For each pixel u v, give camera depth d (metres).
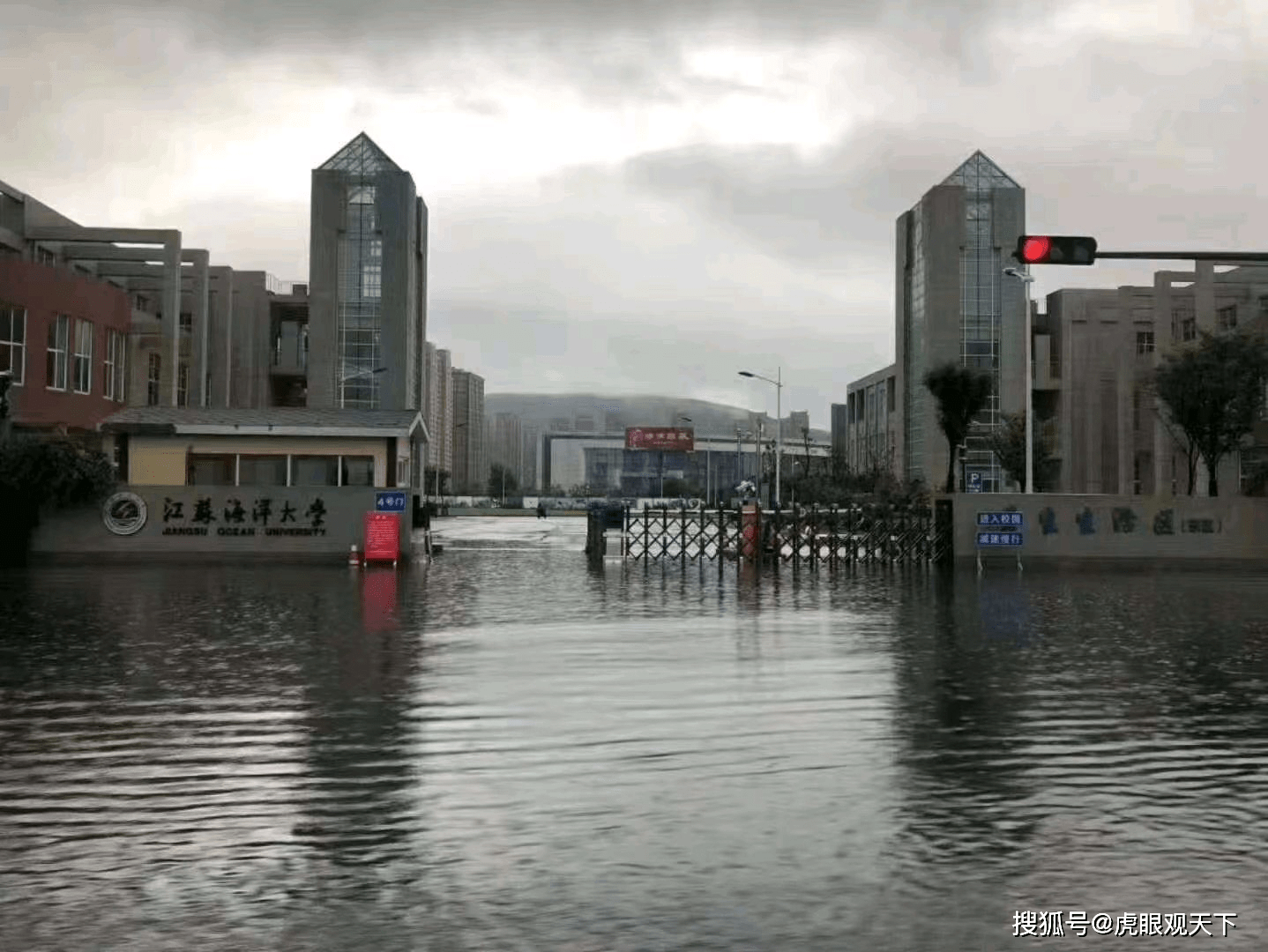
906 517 37.03
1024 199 89.81
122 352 52.94
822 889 6.09
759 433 80.56
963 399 48.44
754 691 12.14
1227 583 29.72
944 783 8.38
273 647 15.30
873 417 122.50
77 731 10.05
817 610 21.23
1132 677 13.19
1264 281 63.84
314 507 34.00
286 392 104.06
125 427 37.03
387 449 37.69
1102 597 24.81
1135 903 5.92
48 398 45.53
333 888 6.12
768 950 5.27
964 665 14.13
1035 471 65.38
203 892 6.05
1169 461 68.44
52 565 32.62
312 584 26.09
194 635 16.58
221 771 8.66
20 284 43.75
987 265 89.62
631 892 6.04
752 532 37.34
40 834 7.11
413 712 10.89
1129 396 74.56
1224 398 43.19
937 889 6.11
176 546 33.69
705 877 6.27
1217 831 7.20
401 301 95.88
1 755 9.19
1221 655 15.13
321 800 7.90
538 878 6.27
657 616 19.80
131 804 7.79
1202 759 9.17
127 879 6.27
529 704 11.31
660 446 142.75
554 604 21.94
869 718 10.73
